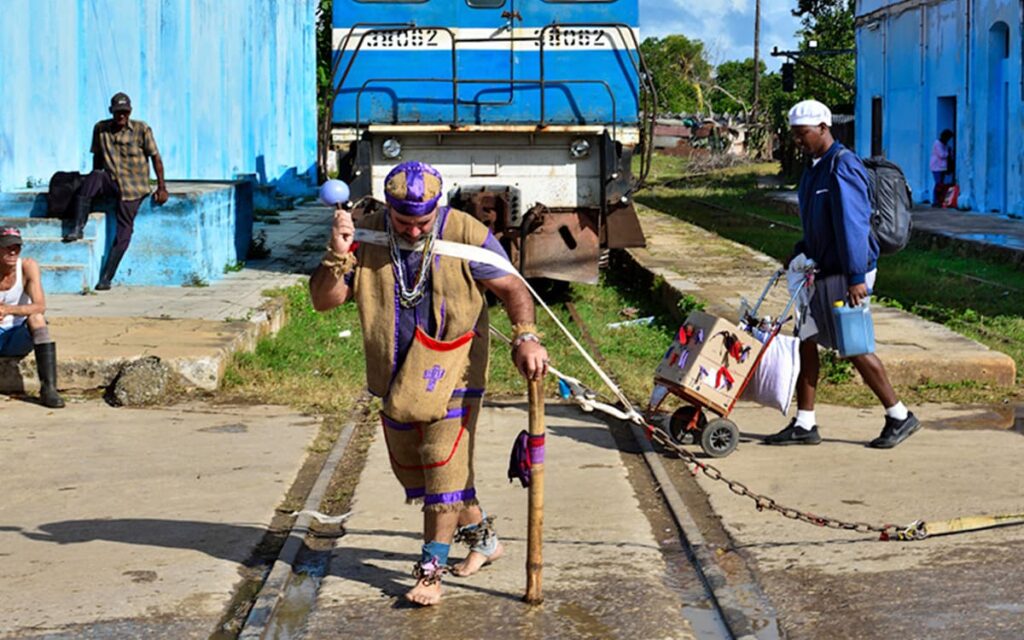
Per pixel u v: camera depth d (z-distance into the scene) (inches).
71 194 532.1
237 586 224.1
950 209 1045.8
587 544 243.8
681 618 208.7
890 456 308.3
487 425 343.0
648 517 263.9
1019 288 617.9
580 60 551.5
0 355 373.4
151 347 394.3
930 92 1125.1
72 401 369.4
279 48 1258.0
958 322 505.4
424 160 541.3
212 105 946.7
